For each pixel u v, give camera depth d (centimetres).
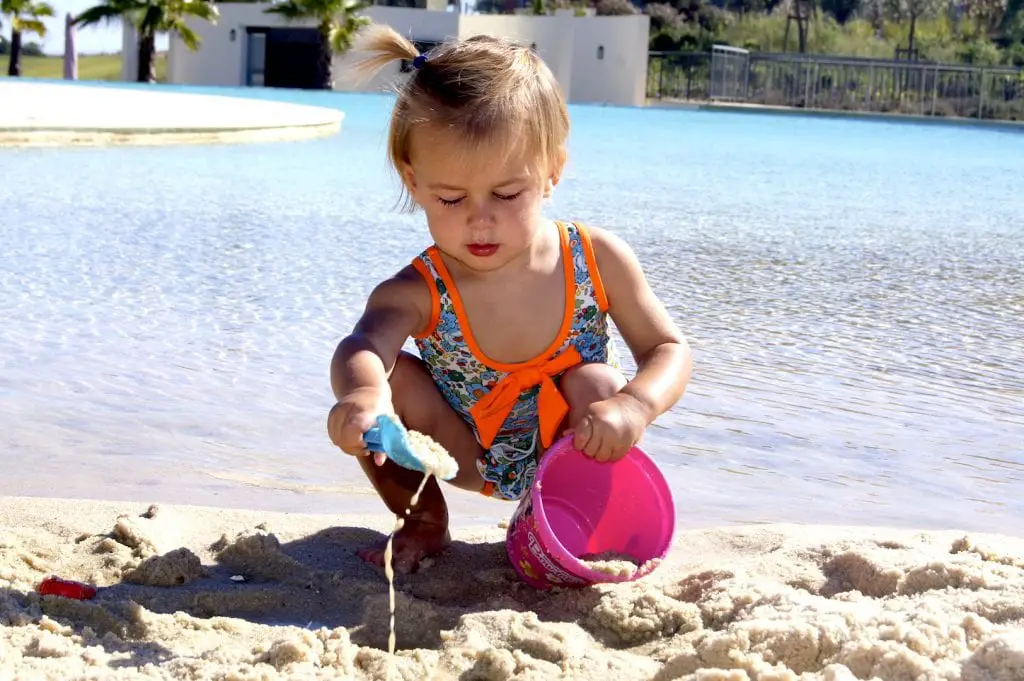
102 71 5716
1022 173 1451
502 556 246
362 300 489
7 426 314
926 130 2845
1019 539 238
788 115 3456
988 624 177
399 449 190
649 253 659
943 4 5059
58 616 199
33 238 619
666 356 243
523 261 240
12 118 1371
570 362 247
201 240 641
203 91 3241
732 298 525
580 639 195
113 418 326
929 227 845
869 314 498
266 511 266
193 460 298
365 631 202
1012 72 3644
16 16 4012
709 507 277
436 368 248
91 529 245
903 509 278
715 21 5103
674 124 2580
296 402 347
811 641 177
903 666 164
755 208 934
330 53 3625
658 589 219
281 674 172
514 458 254
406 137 220
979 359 422
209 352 397
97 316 442
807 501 282
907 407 359
